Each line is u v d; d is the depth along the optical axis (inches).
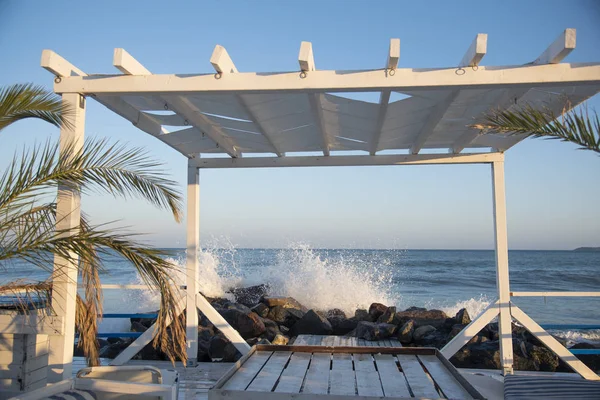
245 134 195.9
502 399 150.5
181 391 179.6
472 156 212.4
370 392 111.3
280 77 128.2
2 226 118.4
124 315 219.3
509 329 205.0
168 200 150.1
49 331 130.7
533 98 154.9
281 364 137.3
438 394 109.9
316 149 217.3
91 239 122.8
